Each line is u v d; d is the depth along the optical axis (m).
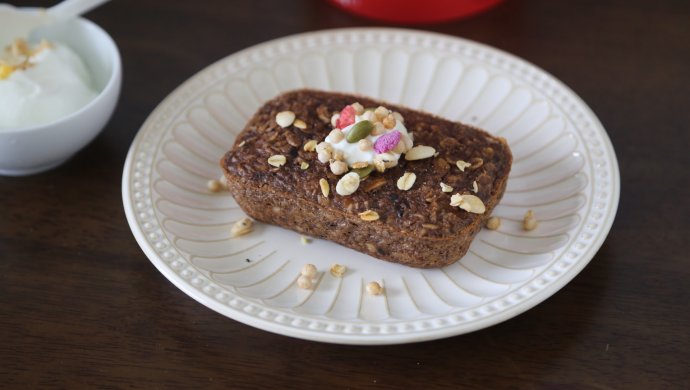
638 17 0.49
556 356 0.34
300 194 0.37
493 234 0.38
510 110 0.43
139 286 0.37
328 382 0.34
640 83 0.45
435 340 0.35
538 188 0.40
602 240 0.36
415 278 0.36
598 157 0.39
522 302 0.34
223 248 0.38
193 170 0.41
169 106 0.42
